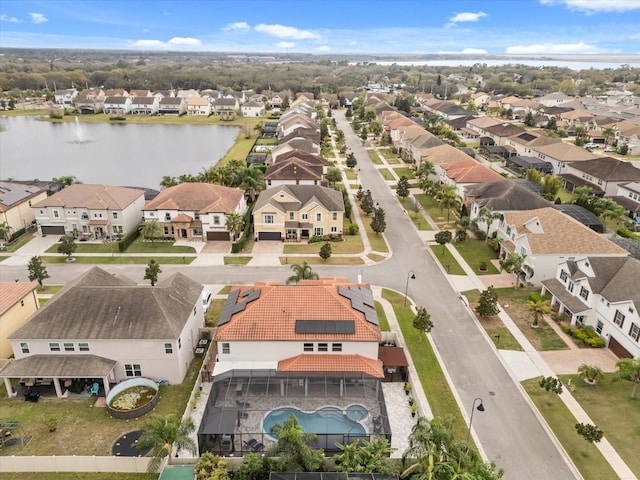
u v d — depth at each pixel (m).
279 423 39.28
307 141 127.56
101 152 157.50
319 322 45.81
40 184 98.44
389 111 193.88
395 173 127.19
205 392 45.50
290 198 83.00
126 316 46.22
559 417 42.75
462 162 106.25
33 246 79.81
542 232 67.50
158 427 36.09
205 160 146.00
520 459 38.34
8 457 36.31
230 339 44.66
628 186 99.88
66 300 47.06
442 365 49.91
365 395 42.03
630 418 42.59
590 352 52.16
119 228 83.12
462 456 33.25
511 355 51.56
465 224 81.69
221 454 38.19
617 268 55.81
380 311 60.06
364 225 90.38
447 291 65.50
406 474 34.28
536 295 62.31
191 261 74.62
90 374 43.97
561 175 116.12
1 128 199.00
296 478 34.34
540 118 189.00
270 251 78.69
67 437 40.28
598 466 37.62
